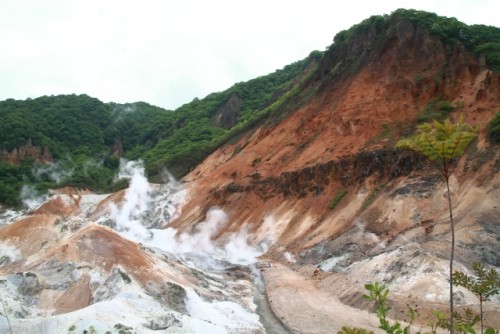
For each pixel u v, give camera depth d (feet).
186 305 89.56
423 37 175.83
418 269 91.04
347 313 89.76
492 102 141.90
